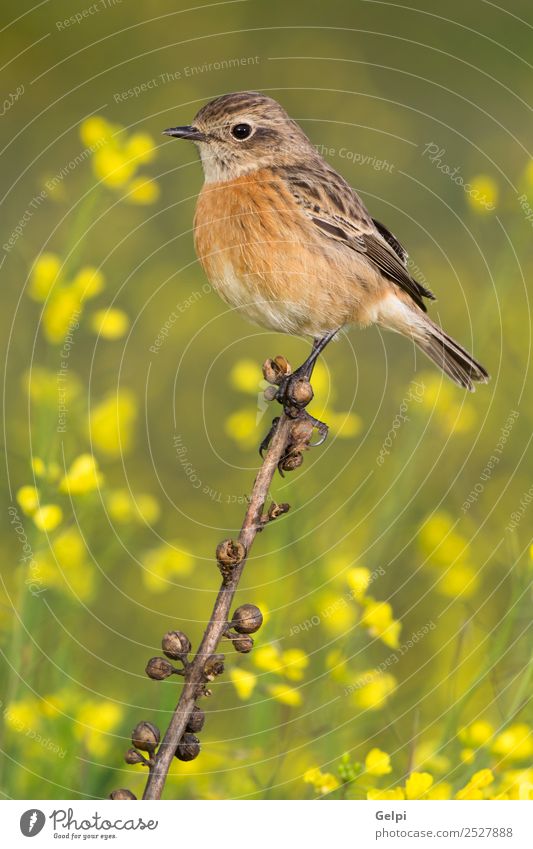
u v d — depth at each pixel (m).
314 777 7.84
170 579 12.36
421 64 21.75
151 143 10.52
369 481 12.84
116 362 15.36
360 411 15.73
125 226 16.98
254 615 5.79
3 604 9.52
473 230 18.06
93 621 11.62
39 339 13.96
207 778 8.65
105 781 8.38
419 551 10.60
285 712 9.12
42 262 10.16
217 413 15.93
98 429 10.72
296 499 10.07
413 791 7.55
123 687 10.77
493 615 11.09
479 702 9.42
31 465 9.50
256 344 16.56
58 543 9.55
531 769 7.88
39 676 9.27
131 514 10.71
